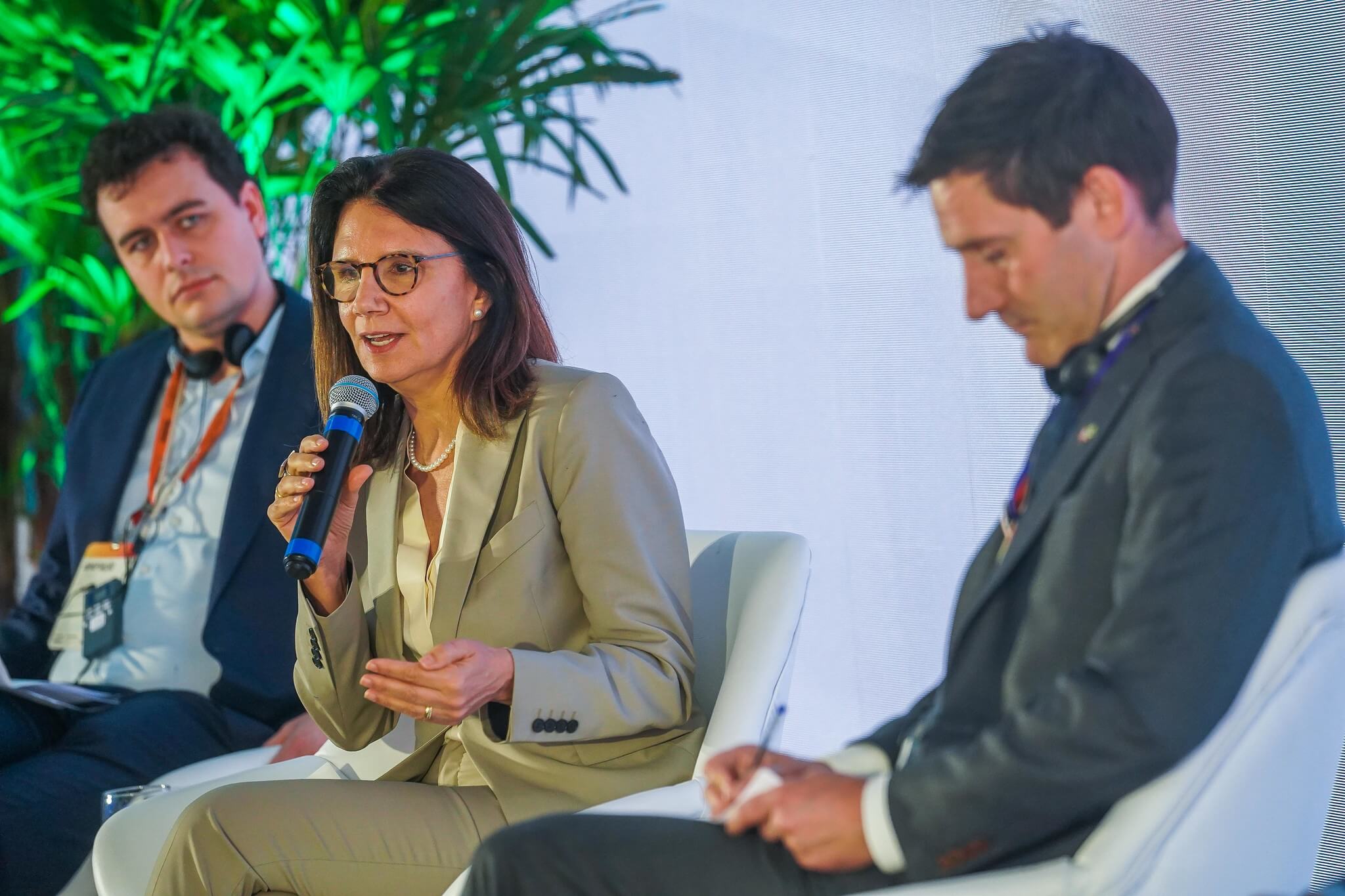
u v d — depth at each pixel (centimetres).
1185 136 440
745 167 634
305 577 335
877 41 575
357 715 377
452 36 675
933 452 573
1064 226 241
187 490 531
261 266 555
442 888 330
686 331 663
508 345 366
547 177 723
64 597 548
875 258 589
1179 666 219
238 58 686
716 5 638
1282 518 225
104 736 466
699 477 654
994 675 255
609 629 346
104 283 721
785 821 243
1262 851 240
